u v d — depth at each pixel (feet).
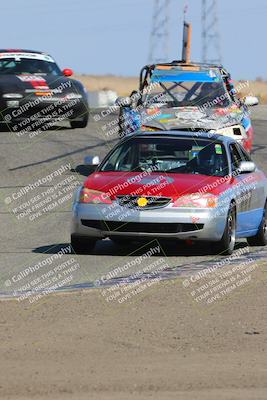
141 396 59.06
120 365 67.26
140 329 78.02
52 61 229.86
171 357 69.82
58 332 76.54
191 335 76.48
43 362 67.77
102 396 59.00
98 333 76.48
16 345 72.49
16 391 60.23
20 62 225.15
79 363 67.62
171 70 190.19
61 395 59.26
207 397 59.06
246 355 70.79
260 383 63.16
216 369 66.59
